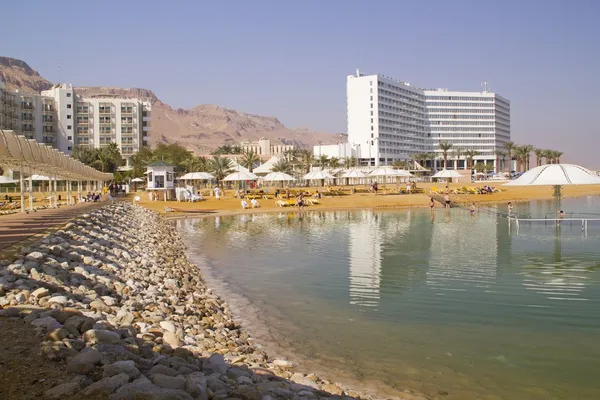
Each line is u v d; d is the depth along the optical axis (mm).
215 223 44281
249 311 14375
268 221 45781
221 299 15914
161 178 65875
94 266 15891
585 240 29547
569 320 13305
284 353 10734
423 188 91688
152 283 15977
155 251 24391
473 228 37156
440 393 8750
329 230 37094
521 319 13430
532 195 83812
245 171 77938
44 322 8117
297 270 21000
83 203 55656
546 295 16078
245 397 6574
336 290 17094
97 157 114438
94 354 6602
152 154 126125
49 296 10461
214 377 7207
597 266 21109
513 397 8656
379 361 10289
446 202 60531
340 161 158375
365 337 11914
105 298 11938
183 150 137750
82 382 5898
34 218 27734
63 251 15789
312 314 14047
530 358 10516
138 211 48500
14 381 5863
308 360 10320
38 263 13211
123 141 141875
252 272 20688
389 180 131500
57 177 49906
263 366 9172
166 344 8953
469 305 14914
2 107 120062
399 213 53531
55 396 5504
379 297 16016
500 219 44594
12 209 43281
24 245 15812
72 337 7641
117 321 9930
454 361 10328
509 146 175250
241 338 11500
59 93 134875
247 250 27172
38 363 6449
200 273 20656
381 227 38812
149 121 149000
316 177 75375
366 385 9023
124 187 94375
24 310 9055
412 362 10266
